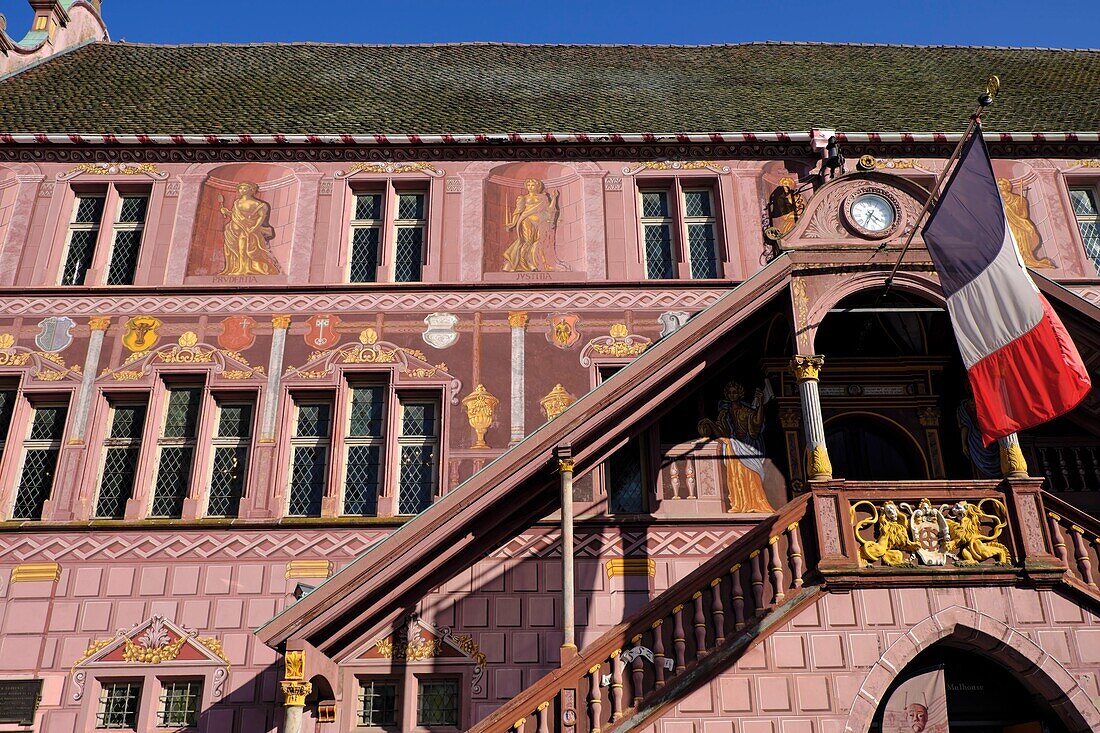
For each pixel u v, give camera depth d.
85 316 13.42
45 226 14.09
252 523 12.17
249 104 16.39
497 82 18.09
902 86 17.95
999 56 20.55
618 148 14.77
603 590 11.92
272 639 9.82
